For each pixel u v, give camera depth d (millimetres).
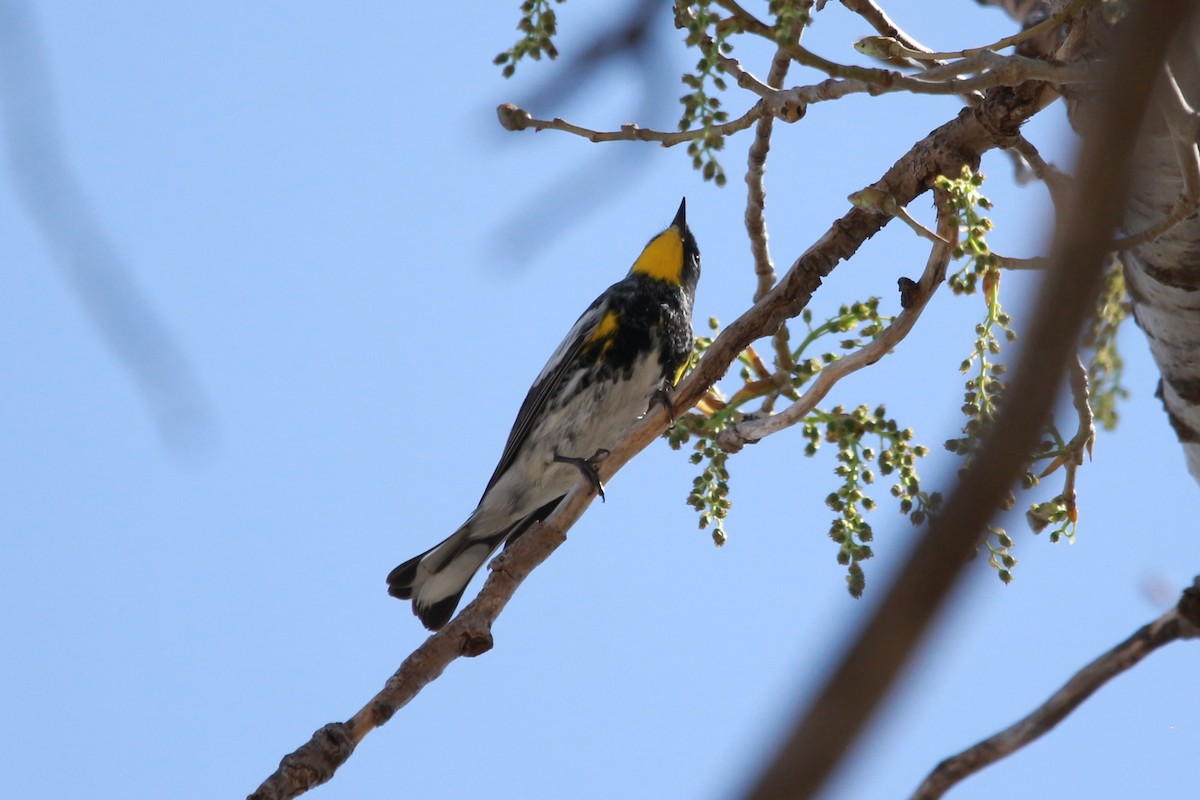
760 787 1895
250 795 6422
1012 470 2121
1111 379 8367
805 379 8602
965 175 6996
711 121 6773
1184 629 5055
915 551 2045
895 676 1925
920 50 8211
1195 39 5176
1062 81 6500
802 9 6898
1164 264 6938
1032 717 5051
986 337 6875
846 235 8383
